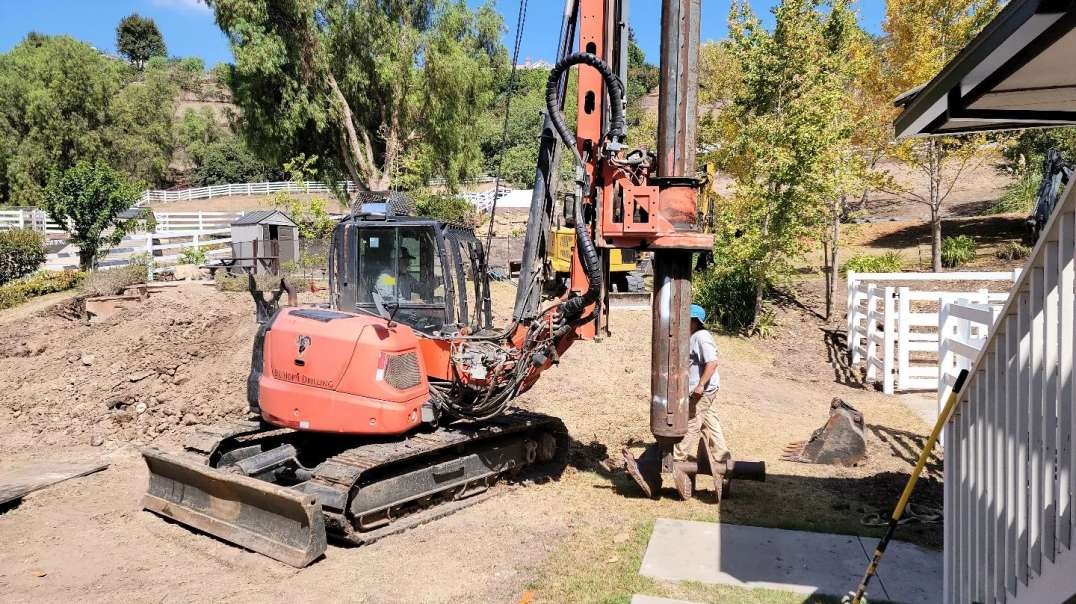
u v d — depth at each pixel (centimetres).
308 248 2145
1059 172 1930
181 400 1002
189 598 512
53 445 908
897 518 463
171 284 1770
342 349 644
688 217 611
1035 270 344
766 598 488
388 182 2880
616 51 666
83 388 1063
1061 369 317
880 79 1689
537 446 805
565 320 676
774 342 1534
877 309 1389
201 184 6419
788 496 697
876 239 2456
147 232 2322
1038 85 445
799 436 928
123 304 1556
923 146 2052
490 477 741
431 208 2880
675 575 527
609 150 611
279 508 584
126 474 798
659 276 631
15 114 4828
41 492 741
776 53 1538
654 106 7125
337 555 586
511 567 552
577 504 693
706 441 681
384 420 636
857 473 771
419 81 2786
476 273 786
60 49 4816
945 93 435
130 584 536
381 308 693
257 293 809
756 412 1048
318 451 748
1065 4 310
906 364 1180
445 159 2972
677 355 632
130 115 5150
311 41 2681
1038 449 342
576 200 641
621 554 567
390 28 2744
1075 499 307
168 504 664
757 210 1532
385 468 648
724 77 1733
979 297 1109
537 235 698
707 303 1631
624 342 1385
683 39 606
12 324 1470
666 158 614
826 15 1586
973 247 2055
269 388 673
